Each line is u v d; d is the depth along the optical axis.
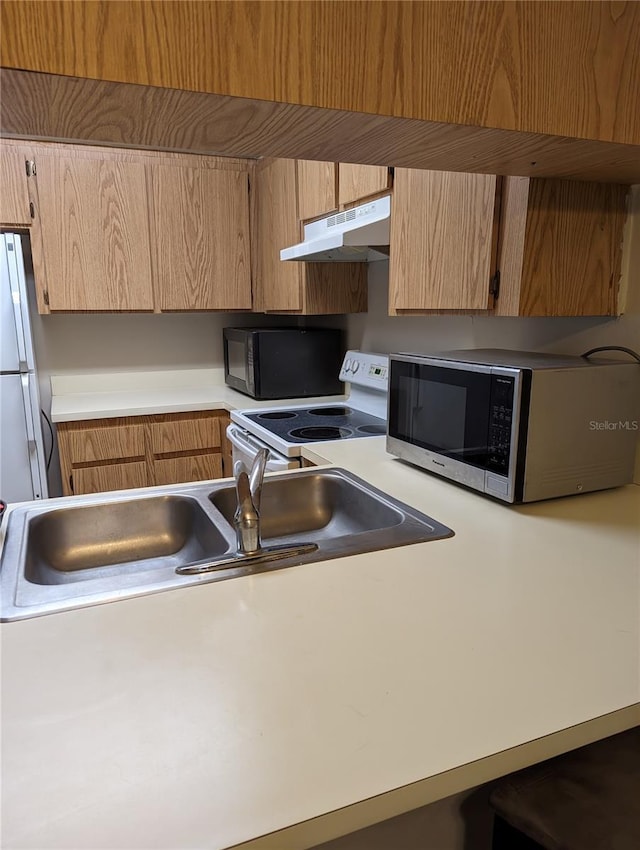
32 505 1.24
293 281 2.50
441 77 0.78
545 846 0.68
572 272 1.26
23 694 0.63
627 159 1.02
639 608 0.82
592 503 1.26
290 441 1.89
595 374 1.21
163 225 2.68
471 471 1.29
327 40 0.71
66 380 3.00
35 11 0.59
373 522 1.31
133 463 2.62
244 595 0.86
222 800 0.50
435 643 0.73
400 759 0.54
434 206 1.45
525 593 0.86
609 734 0.61
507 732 0.58
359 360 2.47
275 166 2.53
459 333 1.94
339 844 0.77
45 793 0.50
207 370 3.29
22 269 2.35
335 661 0.69
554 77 0.85
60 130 0.82
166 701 0.62
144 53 0.64
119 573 1.25
